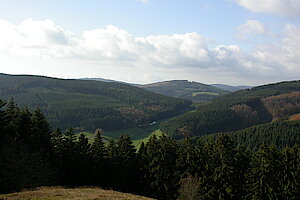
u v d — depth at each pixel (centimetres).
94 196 3244
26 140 4981
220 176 5044
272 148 4931
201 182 5212
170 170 5653
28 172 4544
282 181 4725
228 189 4950
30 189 3953
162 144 5800
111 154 5766
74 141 5831
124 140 6028
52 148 5350
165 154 5622
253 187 4816
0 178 4119
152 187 5556
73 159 5391
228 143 5353
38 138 5075
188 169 5544
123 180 5712
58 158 5359
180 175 5519
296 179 4669
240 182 5153
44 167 4856
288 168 4762
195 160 5600
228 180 5025
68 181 5372
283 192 4662
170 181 5522
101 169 5612
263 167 4725
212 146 5688
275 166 4762
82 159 5484
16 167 4447
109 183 5647
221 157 5153
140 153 6125
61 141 5475
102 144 5759
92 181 5578
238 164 5266
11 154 4553
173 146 6009
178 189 5297
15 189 4053
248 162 5322
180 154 5678
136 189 5853
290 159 4834
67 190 3784
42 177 4691
